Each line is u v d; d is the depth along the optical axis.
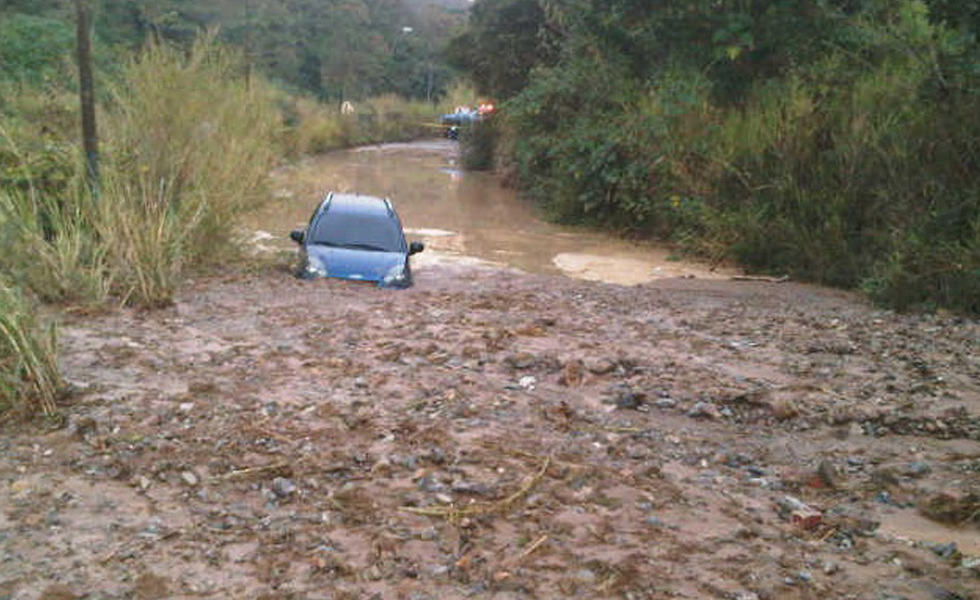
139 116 13.21
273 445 5.84
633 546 4.64
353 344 8.77
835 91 17.83
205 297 10.76
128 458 5.48
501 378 7.79
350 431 6.18
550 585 4.20
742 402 7.35
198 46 14.47
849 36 18.52
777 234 16.34
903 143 15.10
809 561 4.58
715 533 4.87
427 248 17.56
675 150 19.50
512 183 31.14
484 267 15.50
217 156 13.65
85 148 11.71
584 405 7.17
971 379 8.48
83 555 4.25
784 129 17.64
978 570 4.50
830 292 14.28
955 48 14.95
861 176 15.88
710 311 11.82
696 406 7.09
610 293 13.02
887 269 13.45
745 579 4.32
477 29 34.16
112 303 9.87
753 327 10.74
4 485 5.02
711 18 20.50
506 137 34.53
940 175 14.50
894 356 9.42
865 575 4.43
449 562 4.38
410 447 5.91
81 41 11.52
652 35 22.48
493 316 10.59
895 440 6.73
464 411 6.73
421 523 4.79
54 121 13.52
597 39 23.88
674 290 13.71
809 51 19.48
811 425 6.96
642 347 9.28
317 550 4.41
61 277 9.59
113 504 4.85
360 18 84.81
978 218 13.30
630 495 5.34
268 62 54.34
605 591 4.15
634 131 20.67
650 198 20.39
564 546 4.60
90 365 7.41
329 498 5.05
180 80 13.63
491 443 6.08
